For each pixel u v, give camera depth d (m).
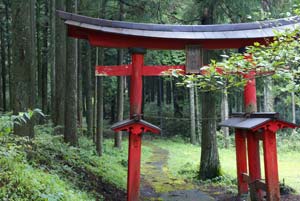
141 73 7.64
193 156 19.05
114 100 31.88
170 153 20.05
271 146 7.19
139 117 7.29
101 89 14.45
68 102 11.29
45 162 7.35
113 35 7.51
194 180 11.59
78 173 8.30
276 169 7.21
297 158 18.97
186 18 11.98
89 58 17.66
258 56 4.95
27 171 5.55
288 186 9.97
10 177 5.02
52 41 17.81
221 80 5.27
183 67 7.80
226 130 22.44
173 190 10.27
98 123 14.00
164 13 12.41
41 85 23.20
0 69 23.80
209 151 11.48
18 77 6.96
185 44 7.86
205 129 11.56
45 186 5.43
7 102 24.66
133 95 7.54
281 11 9.61
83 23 7.29
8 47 21.91
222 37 7.67
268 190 7.18
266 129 7.14
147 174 13.11
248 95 8.08
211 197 9.34
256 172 8.02
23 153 6.45
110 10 14.95
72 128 11.24
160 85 33.69
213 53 11.08
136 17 12.73
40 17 20.44
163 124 30.98
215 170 11.41
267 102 19.45
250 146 8.14
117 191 8.73
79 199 5.93
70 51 11.39
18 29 6.97
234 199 8.76
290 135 23.69
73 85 11.33
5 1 20.72
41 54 22.00
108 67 7.68
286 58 4.39
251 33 7.79
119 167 12.69
